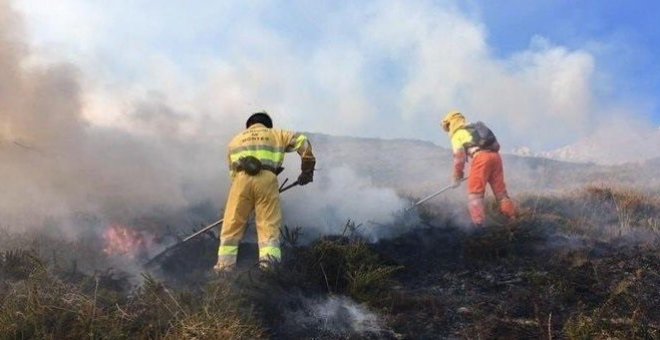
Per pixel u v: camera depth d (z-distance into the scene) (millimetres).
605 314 3871
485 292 4492
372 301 4094
